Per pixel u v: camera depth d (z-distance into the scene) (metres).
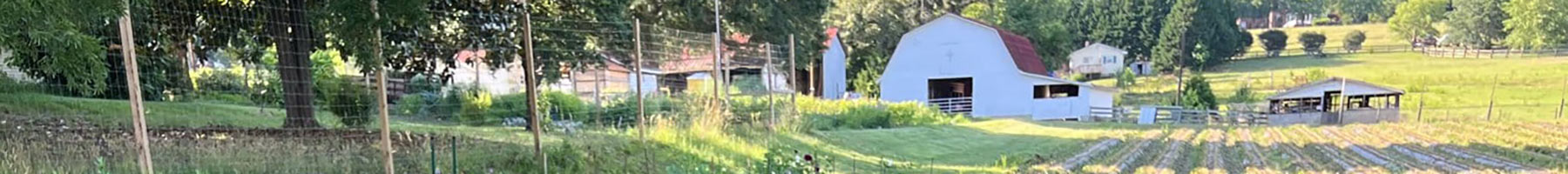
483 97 9.04
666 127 8.05
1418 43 51.03
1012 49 24.73
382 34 6.90
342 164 5.40
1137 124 16.81
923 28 23.55
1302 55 49.19
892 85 23.91
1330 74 40.72
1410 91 33.25
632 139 7.28
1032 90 22.89
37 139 5.51
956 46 23.27
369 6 6.44
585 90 11.10
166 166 5.03
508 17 7.91
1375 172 8.46
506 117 8.75
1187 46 43.19
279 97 8.86
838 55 27.95
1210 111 20.61
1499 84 33.78
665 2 16.70
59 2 3.93
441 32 7.65
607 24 9.05
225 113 7.70
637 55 7.61
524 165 5.66
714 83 9.82
